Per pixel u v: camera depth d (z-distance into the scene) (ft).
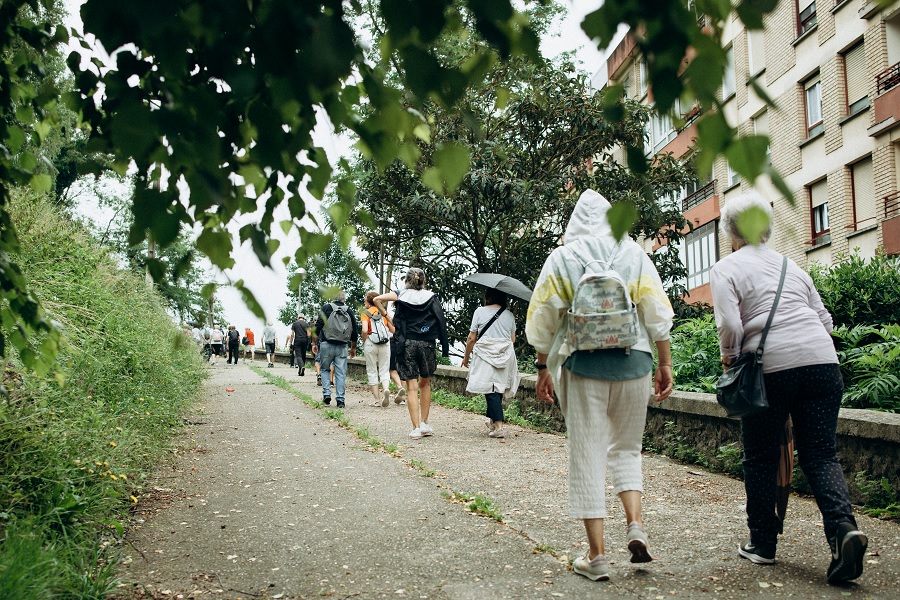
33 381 14.61
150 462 19.16
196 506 16.37
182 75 5.44
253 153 6.33
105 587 10.25
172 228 5.79
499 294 27.99
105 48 5.24
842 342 24.98
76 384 18.95
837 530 10.64
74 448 13.98
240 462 22.09
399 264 62.80
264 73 5.03
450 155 4.73
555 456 23.18
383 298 40.27
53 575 9.70
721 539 13.60
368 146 5.90
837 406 11.59
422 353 27.73
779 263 12.24
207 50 5.67
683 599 10.43
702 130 3.69
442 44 5.04
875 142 61.41
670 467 21.50
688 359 27.78
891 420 15.70
